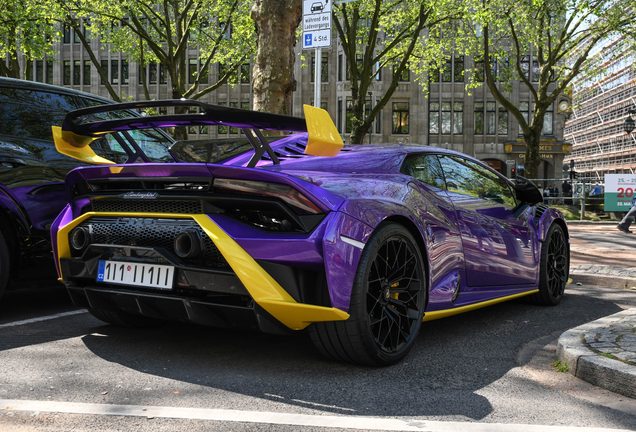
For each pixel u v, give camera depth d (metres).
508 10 19.20
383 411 2.07
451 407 2.14
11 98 3.78
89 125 2.83
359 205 2.47
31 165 3.70
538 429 1.93
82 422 1.90
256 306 2.29
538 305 4.51
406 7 19.17
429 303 2.91
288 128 2.59
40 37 19.97
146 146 4.44
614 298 4.90
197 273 2.40
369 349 2.49
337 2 11.66
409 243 2.74
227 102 38.31
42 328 3.34
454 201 3.30
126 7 19.38
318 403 2.14
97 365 2.59
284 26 8.87
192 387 2.30
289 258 2.30
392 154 3.13
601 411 2.13
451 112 36.91
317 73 7.89
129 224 2.61
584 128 83.12
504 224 3.80
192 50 38.53
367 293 2.48
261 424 1.92
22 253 3.62
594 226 15.89
